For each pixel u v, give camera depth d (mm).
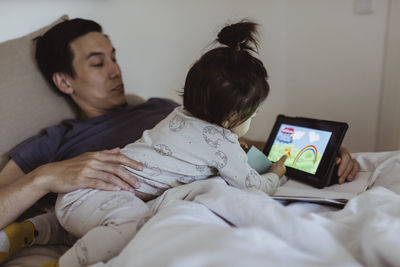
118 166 772
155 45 1521
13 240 706
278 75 1812
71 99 1224
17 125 1024
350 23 1525
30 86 1091
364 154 988
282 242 424
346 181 872
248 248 399
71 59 1115
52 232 808
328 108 1702
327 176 820
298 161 898
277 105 1860
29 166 980
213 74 754
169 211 552
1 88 1026
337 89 1646
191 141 778
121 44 1446
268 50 1717
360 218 513
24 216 931
